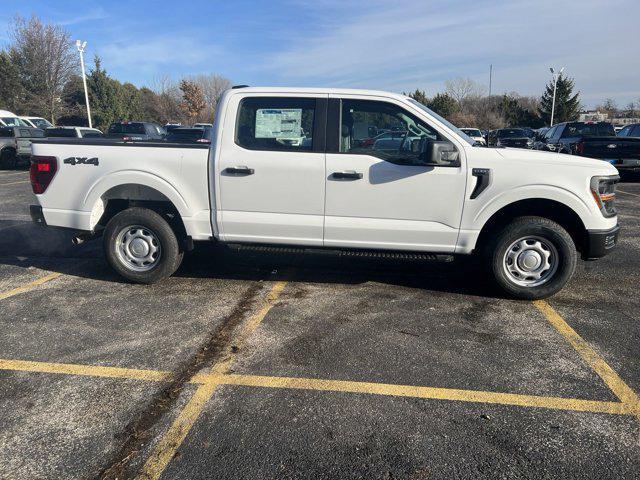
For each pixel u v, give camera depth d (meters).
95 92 46.59
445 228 4.68
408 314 4.52
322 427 2.88
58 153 5.06
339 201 4.70
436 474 2.51
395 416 2.99
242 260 6.16
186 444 2.73
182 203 4.94
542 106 56.12
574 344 3.95
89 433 2.83
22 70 40.94
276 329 4.20
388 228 4.71
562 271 4.68
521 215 4.82
